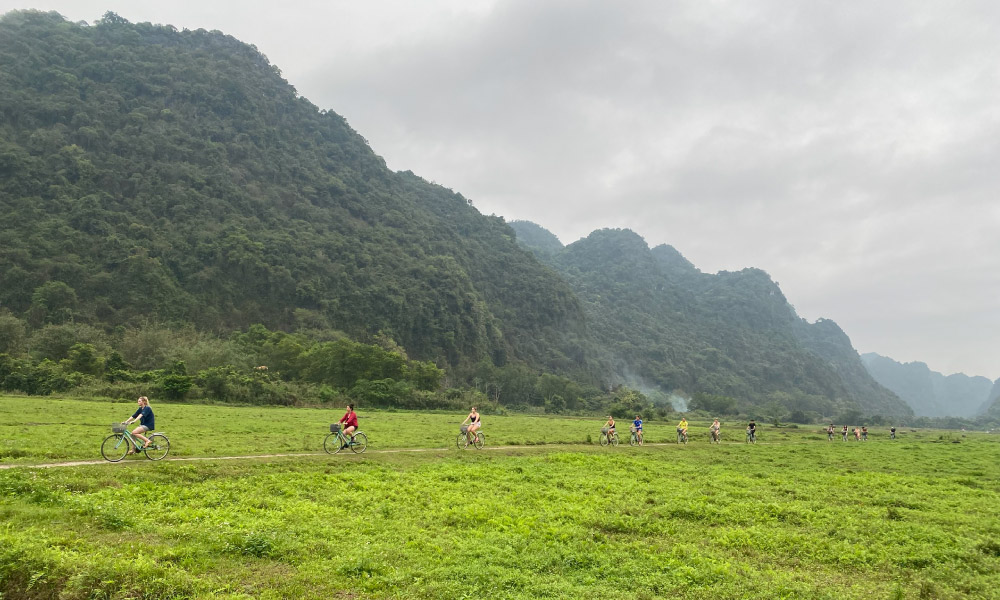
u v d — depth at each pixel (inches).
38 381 2564.0
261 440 1198.3
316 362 3841.0
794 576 479.2
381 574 414.9
